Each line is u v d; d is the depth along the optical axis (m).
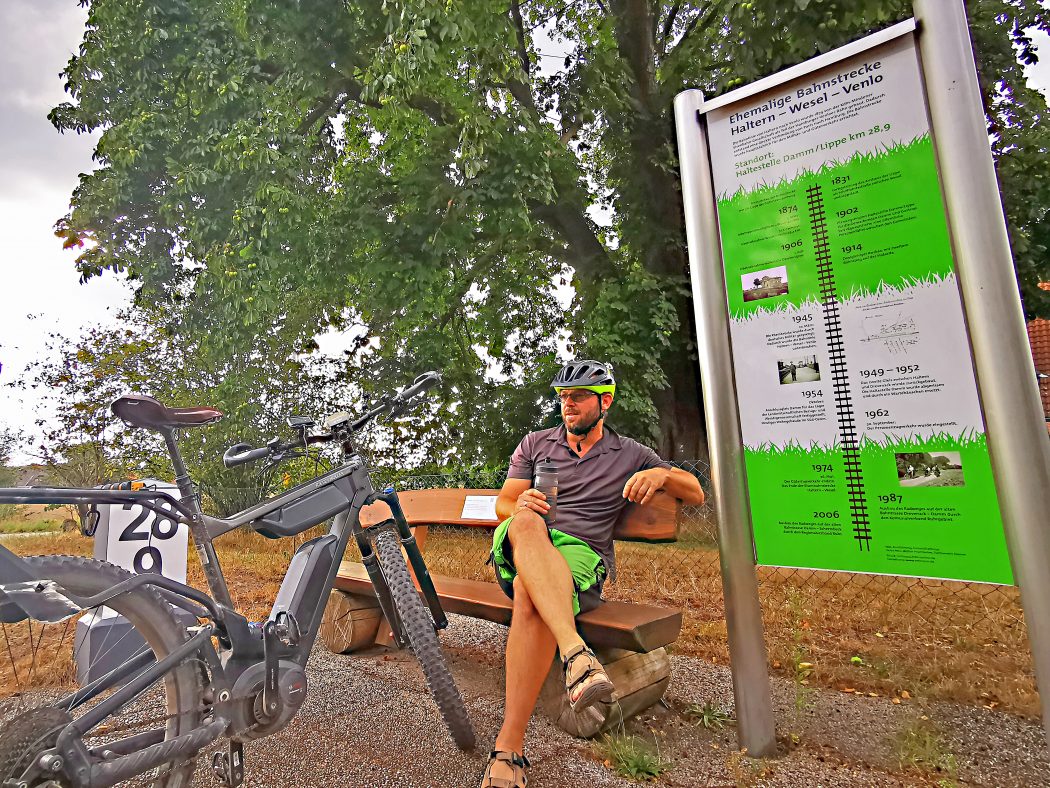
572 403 2.52
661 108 11.36
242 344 9.59
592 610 2.39
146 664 1.72
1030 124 9.46
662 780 2.04
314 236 9.31
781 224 2.22
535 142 9.13
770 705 2.20
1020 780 1.96
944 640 3.24
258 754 2.27
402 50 7.32
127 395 1.80
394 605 2.62
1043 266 9.54
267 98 9.27
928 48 1.93
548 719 2.53
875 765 2.09
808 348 2.15
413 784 2.04
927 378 1.94
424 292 9.30
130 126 9.51
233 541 7.91
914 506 1.94
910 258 1.98
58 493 1.56
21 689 3.07
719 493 2.26
